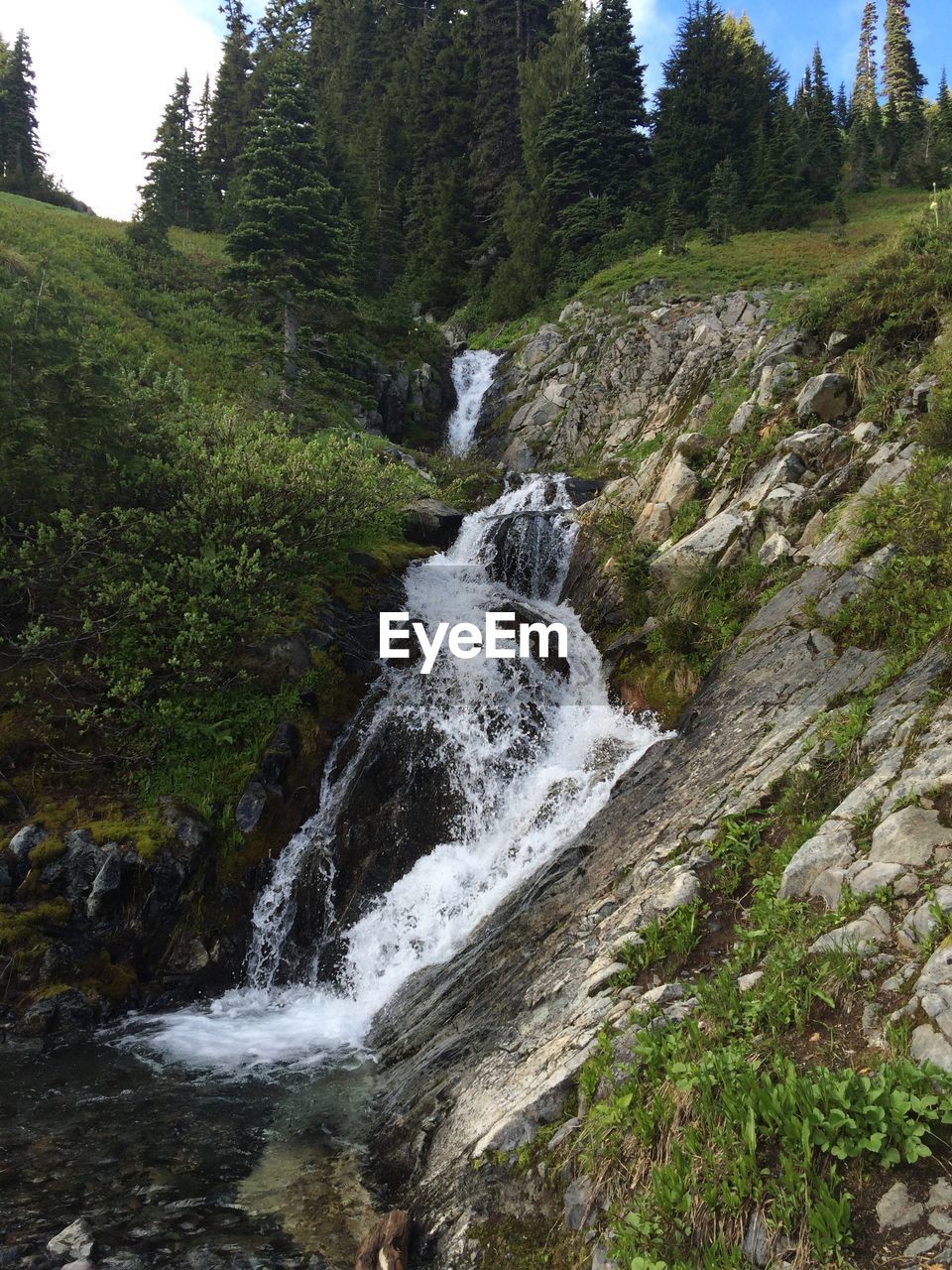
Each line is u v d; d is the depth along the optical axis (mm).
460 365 32656
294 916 9789
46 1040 7812
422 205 44312
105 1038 7883
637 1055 4438
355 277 34562
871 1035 3900
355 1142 5707
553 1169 4258
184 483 12219
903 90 66812
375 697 11969
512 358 31609
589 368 27219
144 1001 8734
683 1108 3938
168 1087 6734
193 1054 7461
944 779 5051
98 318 21547
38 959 8391
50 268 23188
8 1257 4426
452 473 22406
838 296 13562
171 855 9375
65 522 10172
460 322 37312
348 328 26703
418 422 29766
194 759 10555
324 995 9008
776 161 37562
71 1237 4555
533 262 36438
